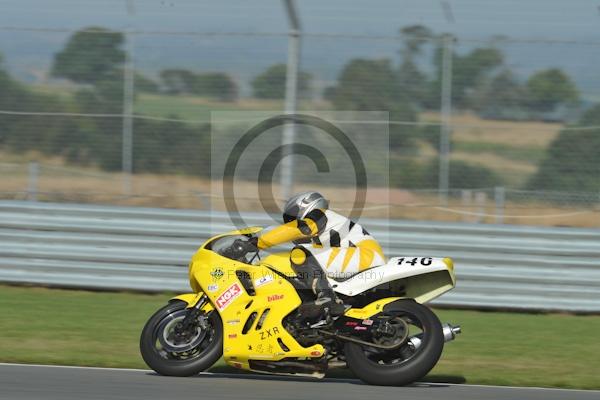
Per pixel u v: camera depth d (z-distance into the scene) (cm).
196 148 4331
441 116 4228
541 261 3806
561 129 4197
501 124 4206
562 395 2359
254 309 2447
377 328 2362
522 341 3269
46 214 4000
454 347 3142
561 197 4069
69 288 4028
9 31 4375
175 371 2455
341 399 2192
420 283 2548
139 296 3966
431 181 4231
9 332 3166
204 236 3959
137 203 4531
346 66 4247
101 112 4369
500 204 4053
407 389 2356
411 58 4228
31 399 2128
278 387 2352
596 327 3566
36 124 4347
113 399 2145
